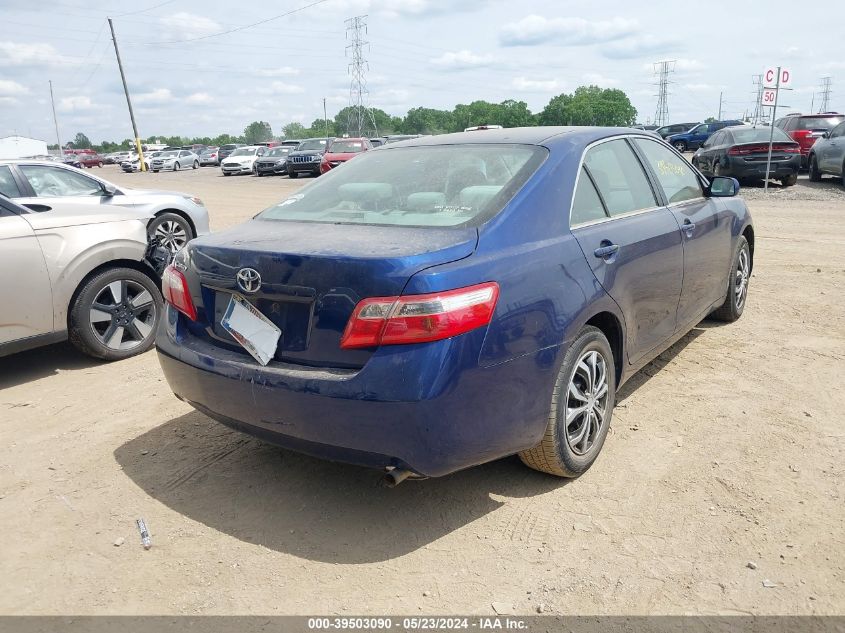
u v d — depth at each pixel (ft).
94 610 8.42
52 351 18.74
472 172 11.15
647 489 10.80
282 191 75.41
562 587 8.66
